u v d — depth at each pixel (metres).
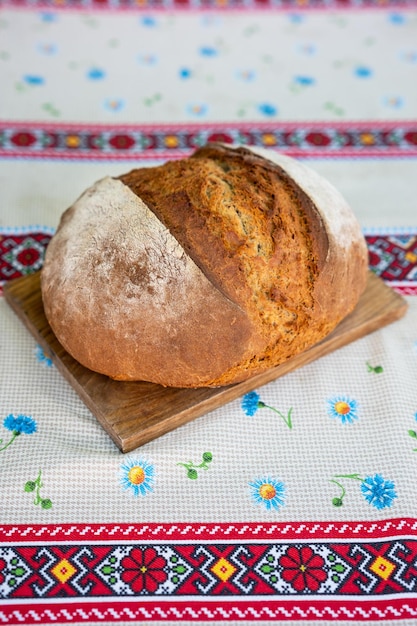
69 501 0.66
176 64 1.09
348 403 0.73
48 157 0.96
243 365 0.68
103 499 0.66
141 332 0.66
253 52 1.12
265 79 1.08
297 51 1.12
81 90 1.05
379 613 0.60
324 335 0.73
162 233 0.67
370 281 0.81
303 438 0.71
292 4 1.19
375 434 0.71
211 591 0.61
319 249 0.70
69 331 0.69
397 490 0.67
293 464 0.69
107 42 1.12
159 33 1.14
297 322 0.69
